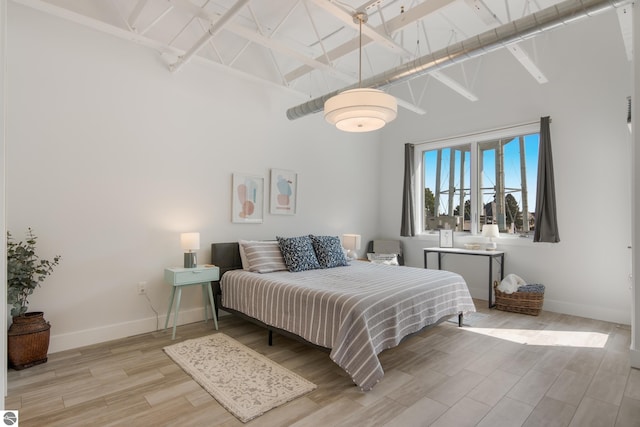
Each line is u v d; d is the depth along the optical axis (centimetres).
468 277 516
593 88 402
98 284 323
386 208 614
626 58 382
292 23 404
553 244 433
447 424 196
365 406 214
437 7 295
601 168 397
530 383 245
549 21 254
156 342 322
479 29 417
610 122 391
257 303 327
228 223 420
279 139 474
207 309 395
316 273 371
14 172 282
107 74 329
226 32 418
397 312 271
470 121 509
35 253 290
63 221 305
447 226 552
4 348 119
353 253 505
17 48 284
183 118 381
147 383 242
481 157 513
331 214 543
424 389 236
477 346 315
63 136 305
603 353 299
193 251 385
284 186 478
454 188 543
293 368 269
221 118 413
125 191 340
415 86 574
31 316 273
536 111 445
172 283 336
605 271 395
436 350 305
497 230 468
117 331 333
